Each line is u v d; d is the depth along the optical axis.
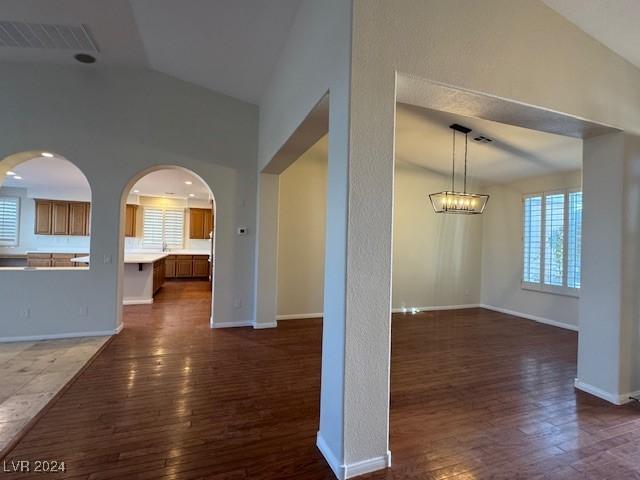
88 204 8.77
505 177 6.12
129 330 4.61
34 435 2.13
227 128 4.83
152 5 3.04
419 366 3.56
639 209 2.81
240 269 4.96
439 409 2.60
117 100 4.34
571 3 2.32
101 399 2.63
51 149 4.11
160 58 4.07
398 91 2.14
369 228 1.87
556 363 3.70
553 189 5.61
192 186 8.11
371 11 1.88
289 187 5.57
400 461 1.96
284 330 4.79
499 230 6.64
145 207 9.76
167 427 2.26
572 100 2.47
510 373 3.39
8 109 3.98
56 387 2.83
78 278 4.21
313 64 2.51
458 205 4.75
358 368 1.85
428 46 2.01
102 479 1.75
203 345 4.05
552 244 5.59
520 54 2.28
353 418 1.83
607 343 2.80
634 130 2.76
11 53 3.88
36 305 4.07
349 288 1.83
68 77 4.19
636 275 2.80
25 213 8.38
